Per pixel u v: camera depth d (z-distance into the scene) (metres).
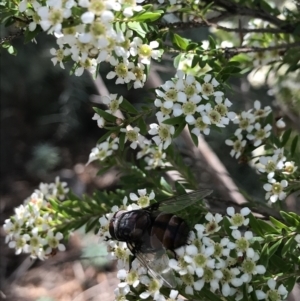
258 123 0.11
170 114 0.09
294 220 0.09
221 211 0.11
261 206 0.12
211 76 0.10
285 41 0.13
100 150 0.12
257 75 0.16
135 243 0.09
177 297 0.09
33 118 0.34
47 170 0.32
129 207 0.10
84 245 0.26
